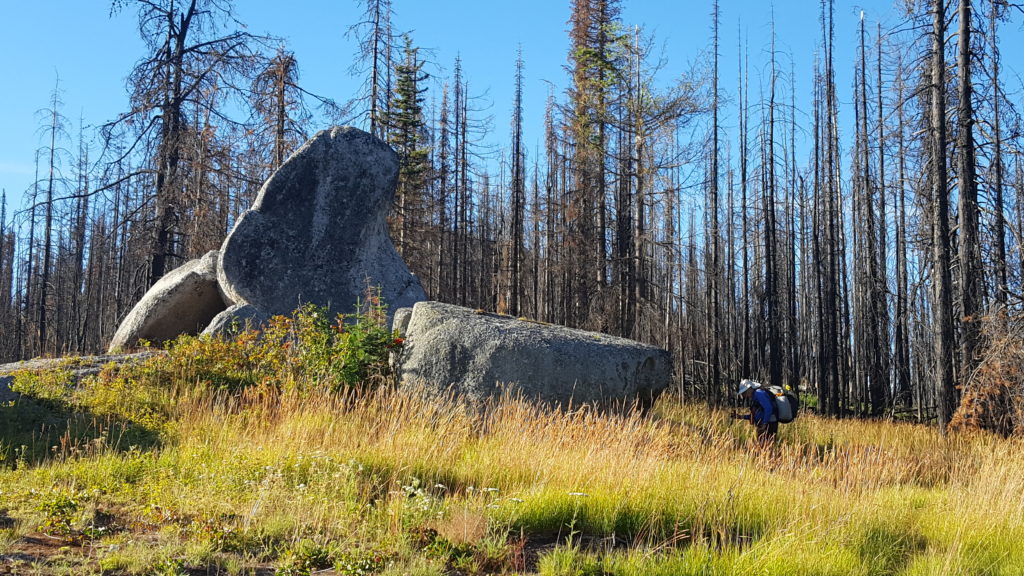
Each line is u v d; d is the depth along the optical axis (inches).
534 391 418.6
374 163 670.5
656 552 215.5
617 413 426.6
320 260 636.7
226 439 331.0
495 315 482.9
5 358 1790.1
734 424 524.4
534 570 201.3
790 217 1334.9
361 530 217.0
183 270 692.1
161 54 828.0
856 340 1264.8
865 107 1071.6
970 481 343.6
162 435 346.6
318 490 249.6
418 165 1201.4
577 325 946.7
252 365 478.0
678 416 523.5
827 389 1086.4
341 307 625.0
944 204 614.9
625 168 985.5
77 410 380.2
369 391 423.2
